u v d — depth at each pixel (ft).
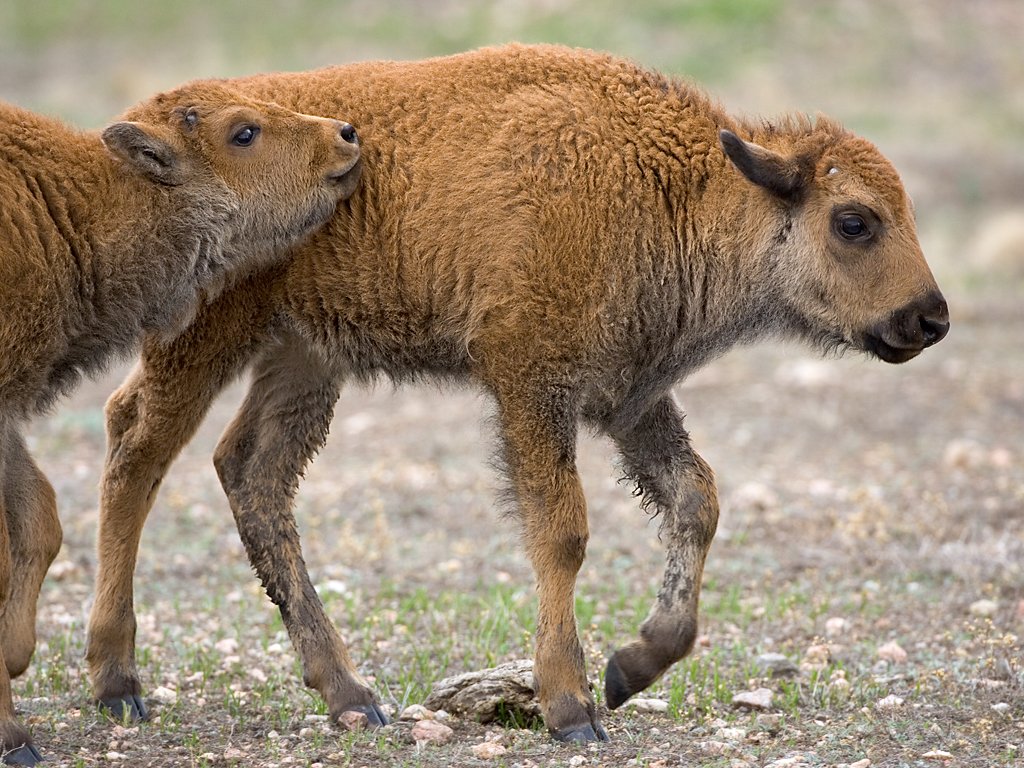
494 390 71.36
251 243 71.77
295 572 76.07
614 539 110.73
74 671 80.94
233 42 337.11
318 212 71.82
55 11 353.72
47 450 131.95
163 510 115.75
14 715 65.05
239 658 84.12
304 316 73.51
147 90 298.97
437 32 337.52
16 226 65.05
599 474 129.08
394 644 87.10
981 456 129.18
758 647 86.63
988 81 326.65
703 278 73.92
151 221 69.87
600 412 73.61
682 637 72.43
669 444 75.61
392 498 120.88
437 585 100.32
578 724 68.49
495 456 72.43
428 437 141.18
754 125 76.79
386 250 71.77
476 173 70.79
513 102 71.87
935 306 73.15
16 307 65.05
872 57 328.90
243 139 70.95
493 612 91.30
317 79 74.54
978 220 243.40
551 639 69.41
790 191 73.51
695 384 160.15
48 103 291.38
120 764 64.80
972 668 80.74
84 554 103.50
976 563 100.94
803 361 169.58
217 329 73.20
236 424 78.59
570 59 73.72
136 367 77.20
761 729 70.54
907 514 114.21
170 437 74.49
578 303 70.08
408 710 72.59
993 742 68.08
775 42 330.54
